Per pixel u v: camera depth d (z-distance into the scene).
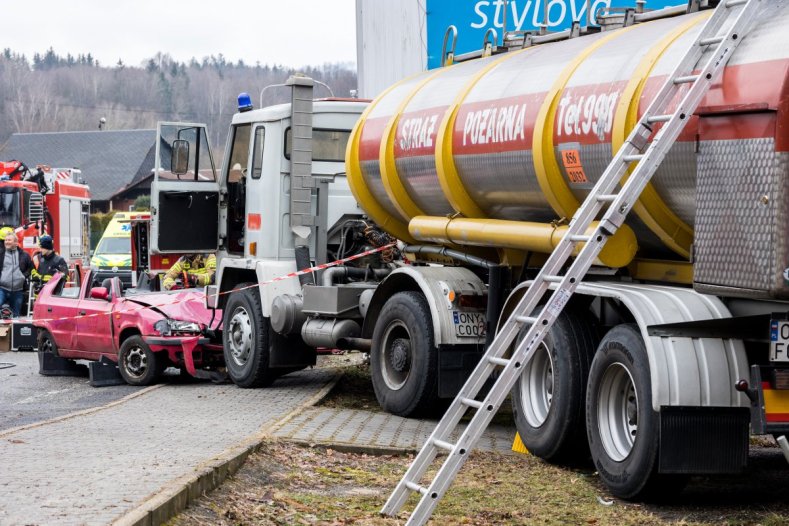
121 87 129.25
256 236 13.89
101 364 14.95
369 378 15.29
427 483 8.38
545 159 9.18
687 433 7.36
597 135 8.52
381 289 11.91
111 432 9.70
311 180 13.59
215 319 14.92
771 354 7.06
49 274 22.77
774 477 8.84
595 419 8.20
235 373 13.99
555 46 10.08
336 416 11.26
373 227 13.59
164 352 14.61
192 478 7.01
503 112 9.87
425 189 11.45
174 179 14.62
